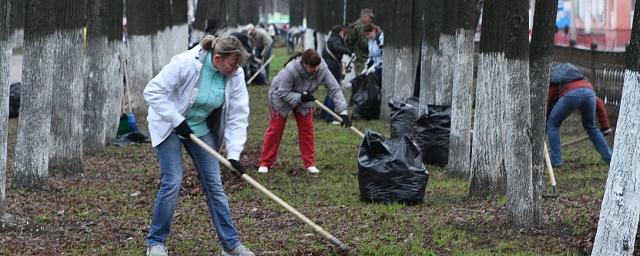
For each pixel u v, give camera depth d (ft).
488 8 32.53
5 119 29.35
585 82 44.06
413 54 65.36
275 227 30.07
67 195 35.58
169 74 24.11
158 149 24.59
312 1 127.13
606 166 44.80
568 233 28.19
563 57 76.95
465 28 39.91
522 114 28.22
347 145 52.29
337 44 66.44
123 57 60.23
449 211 32.12
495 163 33.88
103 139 49.55
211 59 24.26
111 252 26.48
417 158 34.35
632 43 19.24
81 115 41.47
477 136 34.09
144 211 32.78
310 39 128.26
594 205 33.14
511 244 26.94
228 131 24.93
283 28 236.84
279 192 36.94
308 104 41.47
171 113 24.09
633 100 19.26
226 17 134.10
